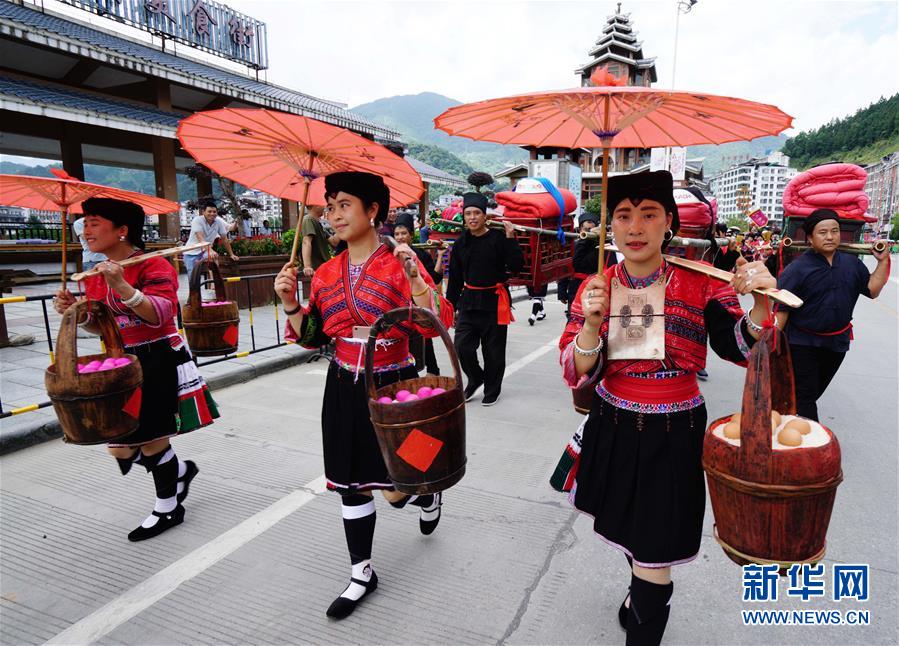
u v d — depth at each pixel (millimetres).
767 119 1911
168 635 2365
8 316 9227
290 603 2562
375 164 2693
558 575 2762
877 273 3789
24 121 17672
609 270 2102
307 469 3941
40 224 20625
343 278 2492
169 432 3002
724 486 1691
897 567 2834
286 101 18406
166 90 16016
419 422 2031
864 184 6137
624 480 1973
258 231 16344
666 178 1894
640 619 1956
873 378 6504
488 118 2215
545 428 4848
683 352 1927
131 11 16031
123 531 3156
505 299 5387
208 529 3176
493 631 2377
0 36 12523
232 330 3758
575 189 30219
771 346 1689
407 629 2391
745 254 10367
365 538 2539
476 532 3156
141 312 2750
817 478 1575
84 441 2516
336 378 2512
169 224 16828
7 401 4938
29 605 2551
